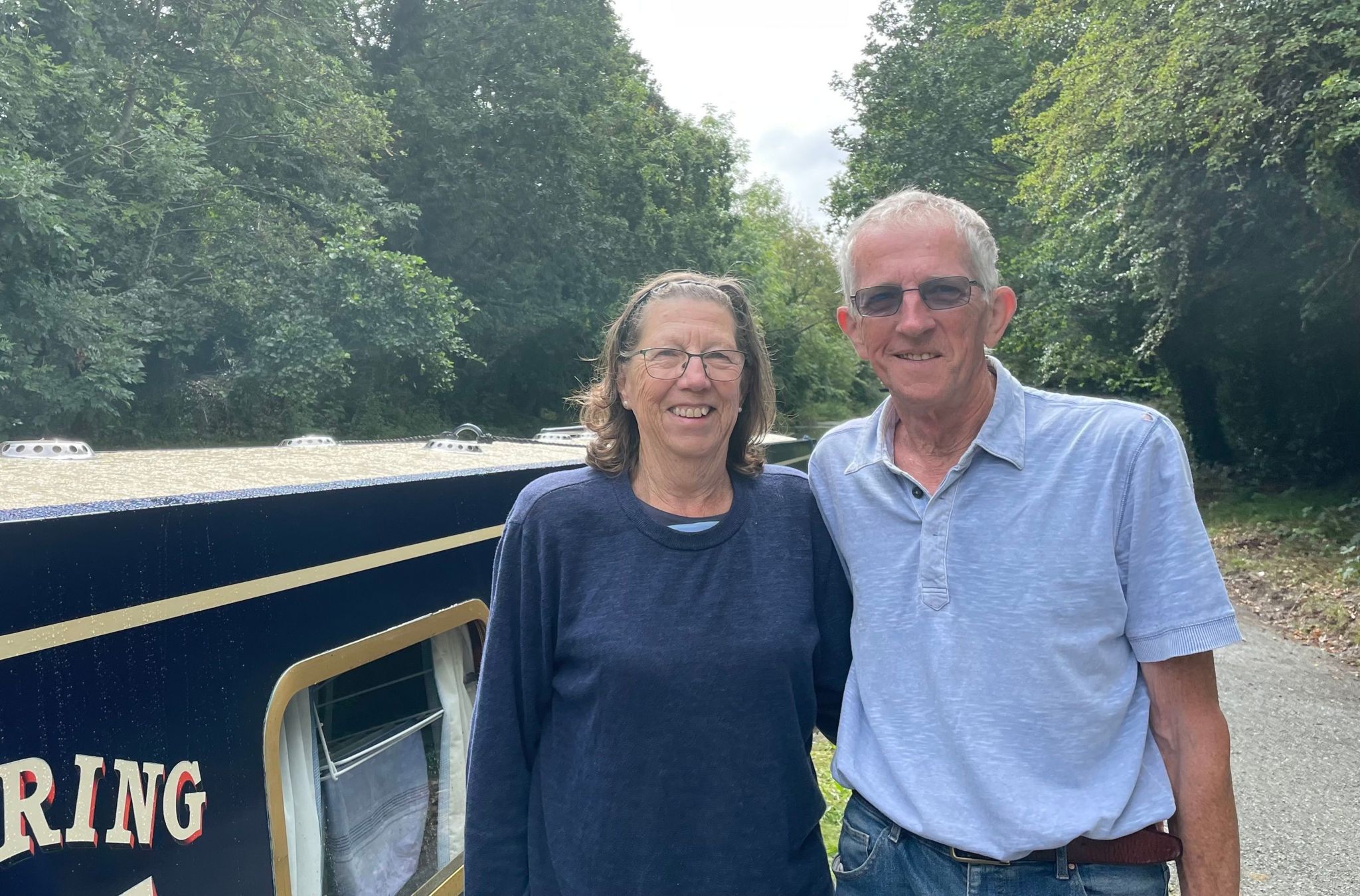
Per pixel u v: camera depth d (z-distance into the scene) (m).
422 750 2.61
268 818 1.90
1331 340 13.50
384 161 19.97
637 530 1.77
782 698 1.74
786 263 48.75
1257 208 11.29
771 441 7.93
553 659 1.80
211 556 1.81
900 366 1.76
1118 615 1.64
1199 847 1.61
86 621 1.52
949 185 21.97
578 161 21.89
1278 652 7.75
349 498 2.27
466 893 1.79
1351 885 4.02
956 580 1.70
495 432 24.00
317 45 16.16
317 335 13.65
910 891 1.76
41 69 10.08
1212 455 16.67
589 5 21.86
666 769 1.68
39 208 9.05
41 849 1.42
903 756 1.73
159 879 1.63
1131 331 15.55
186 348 12.64
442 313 15.73
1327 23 9.16
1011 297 1.84
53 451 2.95
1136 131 11.41
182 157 11.81
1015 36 19.56
